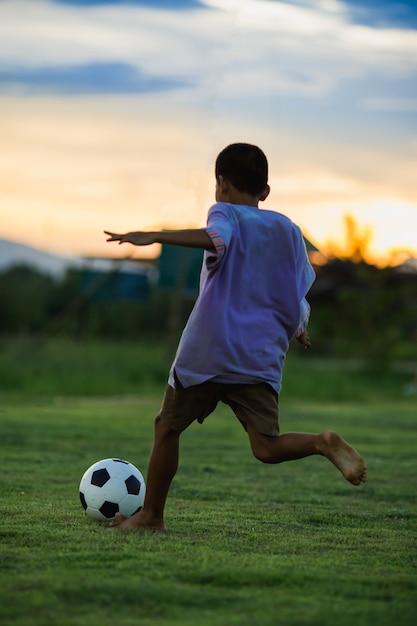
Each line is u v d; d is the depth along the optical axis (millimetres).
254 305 6195
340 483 10727
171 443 6543
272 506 8711
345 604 4812
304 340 6605
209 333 6098
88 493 7242
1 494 8883
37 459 12141
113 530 6695
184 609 4648
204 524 7289
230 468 11867
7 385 26234
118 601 4742
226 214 6145
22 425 16953
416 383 33062
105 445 14102
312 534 7074
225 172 6402
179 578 5234
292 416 21641
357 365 40188
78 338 38500
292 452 6012
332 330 44406
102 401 24391
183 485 10062
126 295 43406
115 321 48688
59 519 7285
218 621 4457
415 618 4586
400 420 21391
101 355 31984
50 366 28750
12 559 5613
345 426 19219
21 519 7238
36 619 4406
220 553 6004
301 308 6305
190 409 6344
